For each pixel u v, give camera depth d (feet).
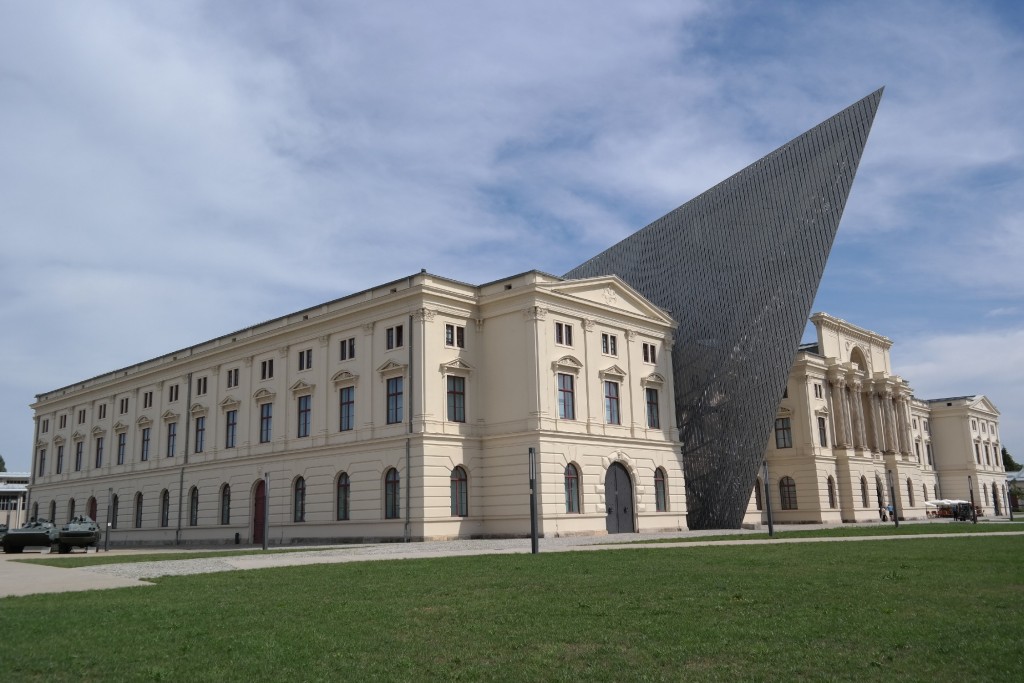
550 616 47.62
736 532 165.37
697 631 42.11
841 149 184.55
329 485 169.78
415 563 87.10
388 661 36.91
